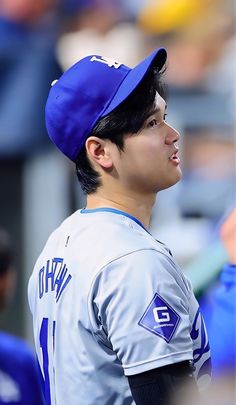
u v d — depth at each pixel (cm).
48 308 705
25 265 1997
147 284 636
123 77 697
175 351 627
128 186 699
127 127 683
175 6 2095
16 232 1988
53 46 1906
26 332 2006
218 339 780
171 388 618
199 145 2083
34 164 1955
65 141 713
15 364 1241
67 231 713
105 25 2033
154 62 695
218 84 2127
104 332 652
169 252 689
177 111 2081
